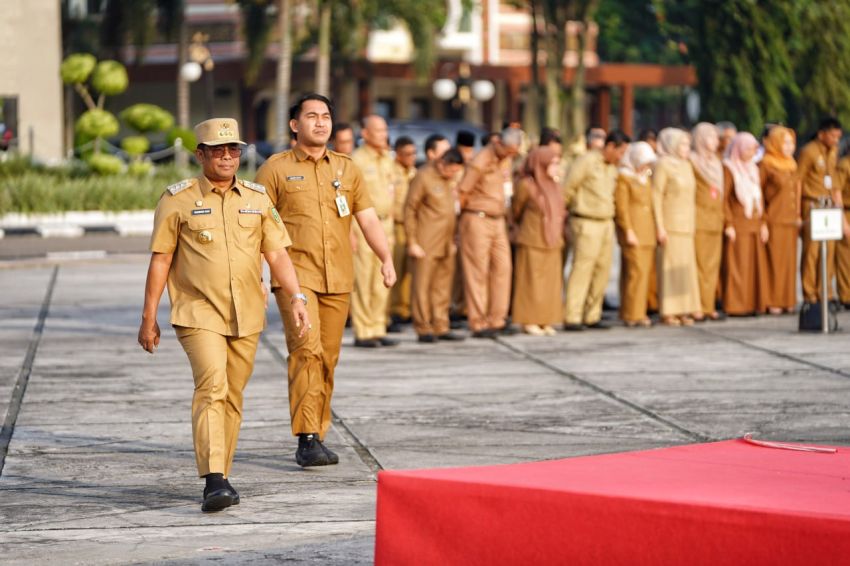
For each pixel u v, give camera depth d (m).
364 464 17.28
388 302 30.17
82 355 26.81
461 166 28.34
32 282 41.69
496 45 128.50
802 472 10.60
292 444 18.48
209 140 14.95
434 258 28.44
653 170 30.70
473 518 10.22
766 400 21.61
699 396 22.00
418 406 21.19
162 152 72.50
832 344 27.88
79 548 13.61
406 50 122.00
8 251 51.94
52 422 20.06
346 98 113.56
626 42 139.75
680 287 31.03
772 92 91.38
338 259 17.19
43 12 77.62
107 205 63.19
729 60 91.88
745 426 19.58
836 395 22.08
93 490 16.03
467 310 31.44
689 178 30.88
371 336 27.92
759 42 91.12
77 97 117.56
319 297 17.25
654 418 20.20
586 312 30.64
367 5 101.94
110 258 48.91
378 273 27.80
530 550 9.99
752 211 32.09
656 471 10.67
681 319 31.33
